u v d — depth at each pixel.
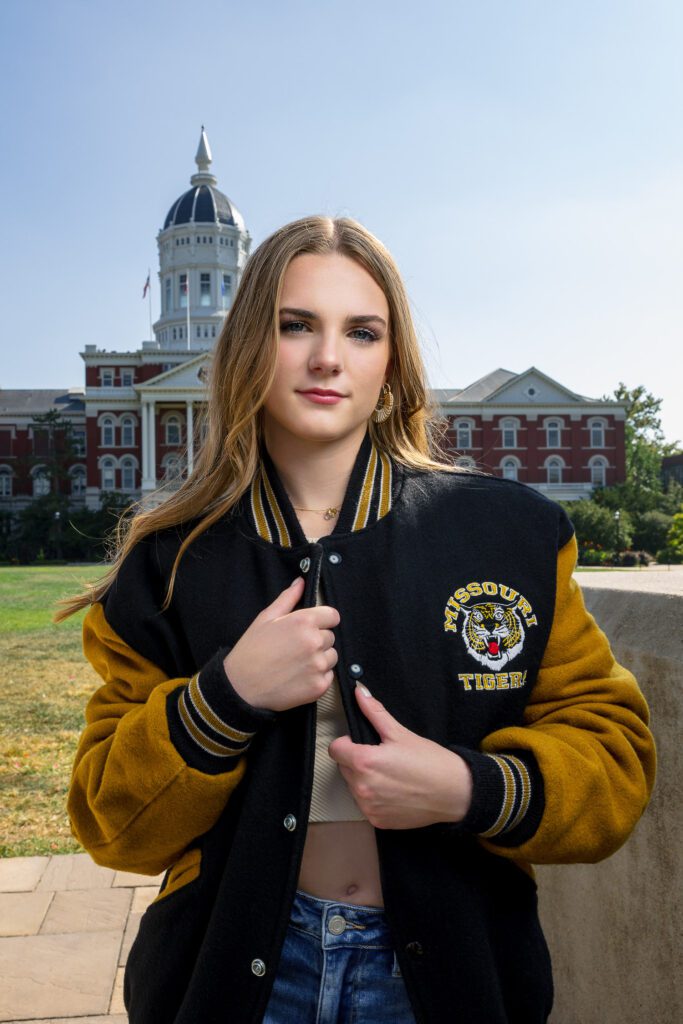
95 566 40.84
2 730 6.34
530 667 1.08
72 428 64.62
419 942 0.98
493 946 1.04
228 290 79.62
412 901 0.99
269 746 1.04
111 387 59.97
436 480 1.21
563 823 0.96
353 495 1.15
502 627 1.08
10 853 3.83
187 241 79.00
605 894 1.71
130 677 1.14
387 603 1.07
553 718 1.08
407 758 0.93
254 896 0.99
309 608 1.00
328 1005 1.02
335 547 1.10
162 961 1.07
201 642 1.09
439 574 1.09
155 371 59.78
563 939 1.94
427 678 1.05
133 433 59.34
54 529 55.72
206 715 0.97
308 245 1.13
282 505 1.15
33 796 4.73
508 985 1.04
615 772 1.02
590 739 1.04
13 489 63.91
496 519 1.14
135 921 3.05
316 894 1.05
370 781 0.93
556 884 1.98
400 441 1.31
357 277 1.13
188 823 1.01
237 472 1.15
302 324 1.12
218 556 1.14
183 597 1.12
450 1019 0.97
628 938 1.62
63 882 3.42
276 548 1.12
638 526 51.31
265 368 1.10
